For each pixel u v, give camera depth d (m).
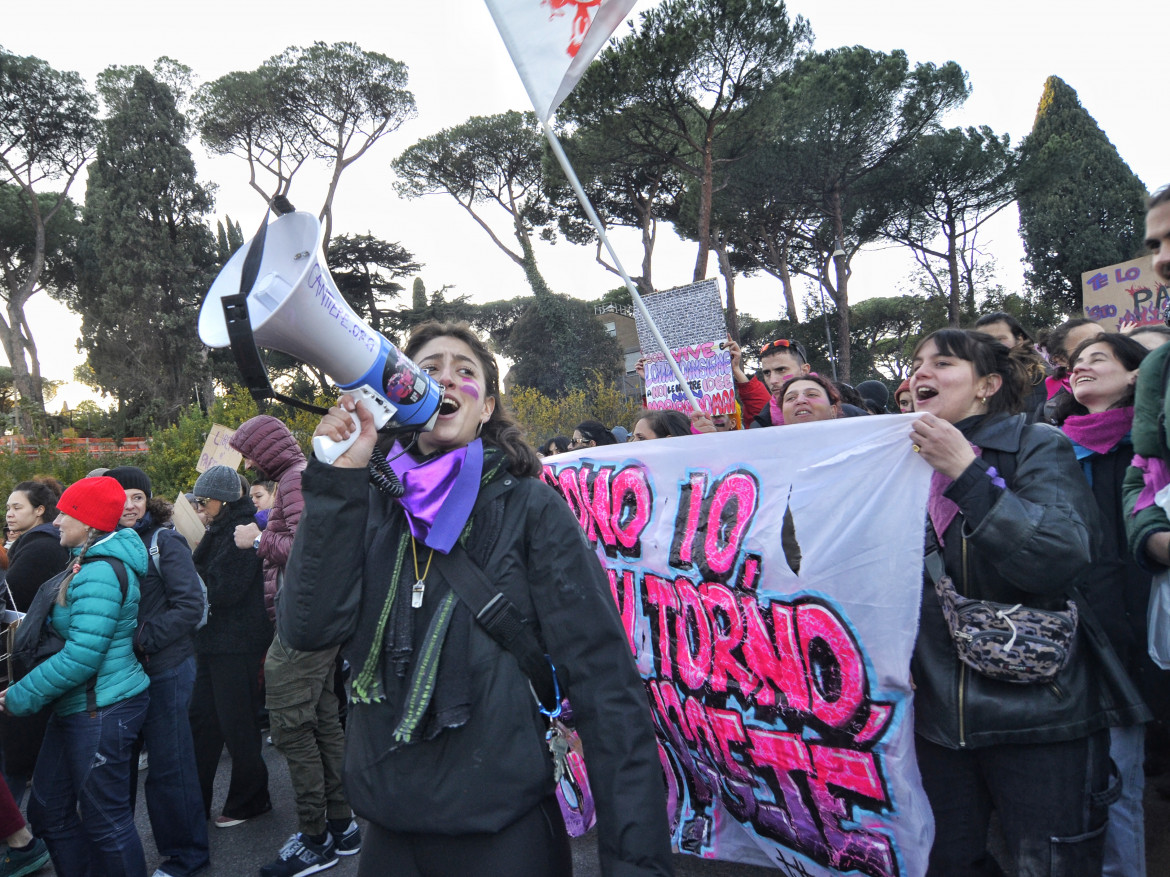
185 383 31.27
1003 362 2.02
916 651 1.89
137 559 2.92
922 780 1.92
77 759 2.78
